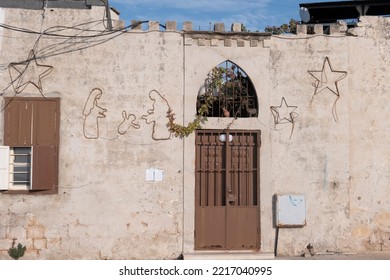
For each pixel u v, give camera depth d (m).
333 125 11.62
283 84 11.59
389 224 11.62
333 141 11.60
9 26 11.03
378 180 11.67
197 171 11.35
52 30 11.14
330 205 11.47
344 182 11.53
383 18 11.96
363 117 11.75
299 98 11.60
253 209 11.37
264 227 11.32
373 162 11.70
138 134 11.20
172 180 11.20
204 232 11.22
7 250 10.73
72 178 10.98
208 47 11.48
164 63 11.36
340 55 11.77
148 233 11.07
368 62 11.84
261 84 11.53
